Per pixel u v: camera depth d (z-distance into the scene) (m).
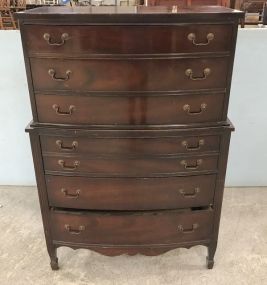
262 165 2.23
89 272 1.60
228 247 1.74
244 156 2.20
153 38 1.14
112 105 1.25
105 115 1.27
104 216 1.45
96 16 1.10
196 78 1.22
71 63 1.19
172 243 1.52
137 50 1.16
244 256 1.68
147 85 1.22
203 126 1.30
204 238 1.53
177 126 1.29
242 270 1.59
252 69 1.96
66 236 1.51
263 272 1.58
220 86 1.24
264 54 1.92
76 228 1.49
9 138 2.15
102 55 1.17
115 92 1.23
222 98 1.27
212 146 1.34
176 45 1.16
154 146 1.32
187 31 1.14
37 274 1.58
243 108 2.06
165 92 1.23
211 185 1.43
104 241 1.51
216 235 1.53
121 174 1.38
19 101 2.04
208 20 1.12
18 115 2.07
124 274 1.58
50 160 1.37
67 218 1.47
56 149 1.34
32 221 1.94
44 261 1.65
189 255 1.71
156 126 1.29
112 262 1.66
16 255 1.69
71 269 1.61
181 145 1.33
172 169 1.37
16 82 1.98
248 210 2.04
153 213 1.46
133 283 1.53
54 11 1.25
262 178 2.27
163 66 1.19
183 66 1.19
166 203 1.44
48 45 1.16
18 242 1.78
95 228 1.48
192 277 1.56
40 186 1.43
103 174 1.38
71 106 1.26
